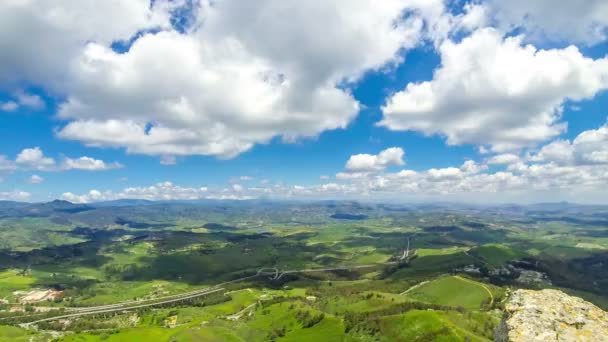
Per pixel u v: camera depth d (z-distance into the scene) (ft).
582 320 118.42
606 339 110.93
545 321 118.01
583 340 110.52
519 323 119.34
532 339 112.47
